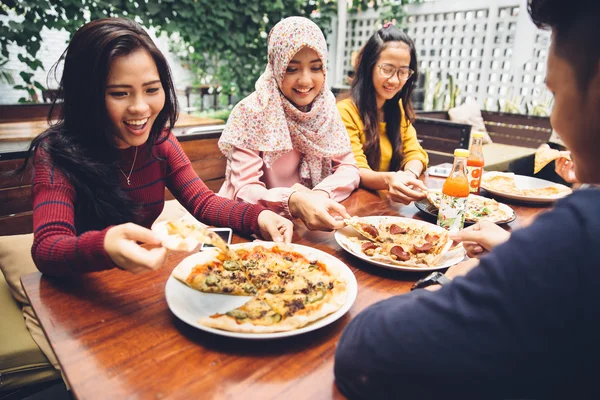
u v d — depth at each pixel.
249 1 4.68
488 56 5.22
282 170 1.98
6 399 1.31
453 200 1.33
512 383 0.47
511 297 0.45
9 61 3.84
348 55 6.42
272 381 0.68
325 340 0.80
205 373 0.69
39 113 3.14
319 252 1.12
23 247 1.47
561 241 0.45
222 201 1.43
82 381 0.66
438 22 5.60
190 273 0.96
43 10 3.39
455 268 0.91
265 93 1.81
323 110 1.97
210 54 4.90
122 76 1.09
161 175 1.52
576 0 0.44
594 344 0.43
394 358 0.52
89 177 1.19
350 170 1.95
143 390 0.65
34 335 1.32
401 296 0.64
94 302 0.90
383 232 1.30
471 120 4.91
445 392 0.50
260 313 0.83
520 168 4.20
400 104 2.65
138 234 0.86
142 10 3.93
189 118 3.70
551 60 0.50
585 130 0.48
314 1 5.58
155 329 0.81
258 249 1.14
